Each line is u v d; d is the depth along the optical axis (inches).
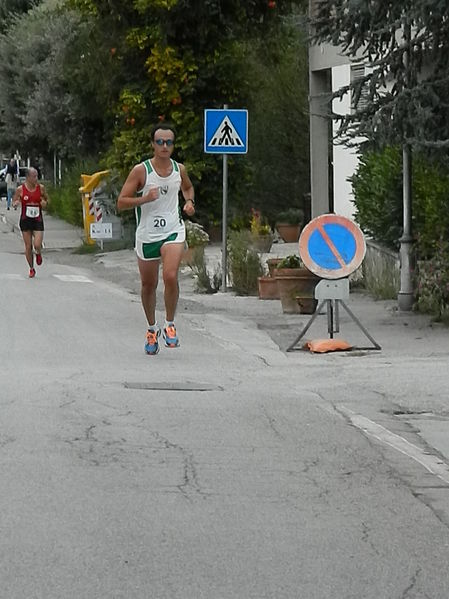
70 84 1958.7
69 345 748.6
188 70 1606.8
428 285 849.5
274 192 1749.5
